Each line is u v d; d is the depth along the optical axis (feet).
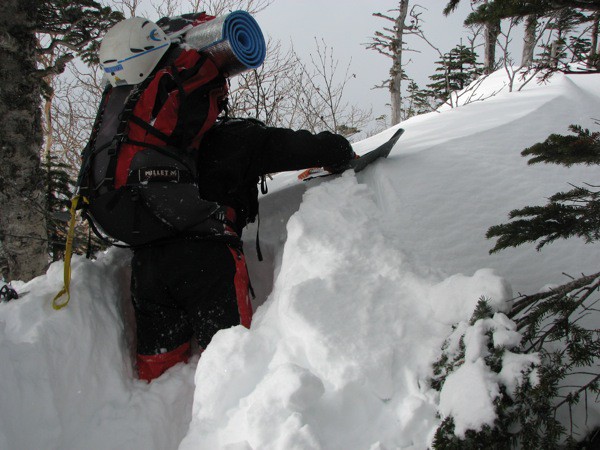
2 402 5.03
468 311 4.68
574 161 4.58
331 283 5.42
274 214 8.79
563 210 4.66
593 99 10.43
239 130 7.88
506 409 3.84
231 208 7.70
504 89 14.34
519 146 7.90
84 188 6.72
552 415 3.91
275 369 5.06
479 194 6.92
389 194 7.18
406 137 10.16
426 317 5.04
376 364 4.65
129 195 6.52
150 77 6.99
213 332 6.57
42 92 15.90
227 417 4.95
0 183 14.62
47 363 5.68
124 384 6.54
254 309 7.85
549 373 3.73
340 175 8.50
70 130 26.61
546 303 4.26
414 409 4.37
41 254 15.40
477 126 9.16
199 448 4.89
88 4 14.62
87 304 6.65
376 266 5.69
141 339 6.88
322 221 6.59
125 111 6.72
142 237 6.68
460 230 6.40
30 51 14.58
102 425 5.99
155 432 6.00
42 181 15.37
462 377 4.01
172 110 6.77
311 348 4.91
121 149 6.61
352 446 4.32
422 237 6.35
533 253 5.92
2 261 15.92
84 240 17.57
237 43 7.34
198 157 7.68
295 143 7.88
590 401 4.13
